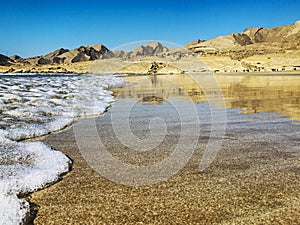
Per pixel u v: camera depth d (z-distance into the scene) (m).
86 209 2.93
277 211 2.83
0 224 2.56
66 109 8.47
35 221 2.71
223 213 2.81
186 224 2.64
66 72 53.34
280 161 4.21
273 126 6.36
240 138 5.45
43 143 5.11
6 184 3.30
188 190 3.32
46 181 3.52
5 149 4.57
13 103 8.85
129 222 2.69
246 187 3.37
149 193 3.26
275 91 13.37
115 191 3.32
